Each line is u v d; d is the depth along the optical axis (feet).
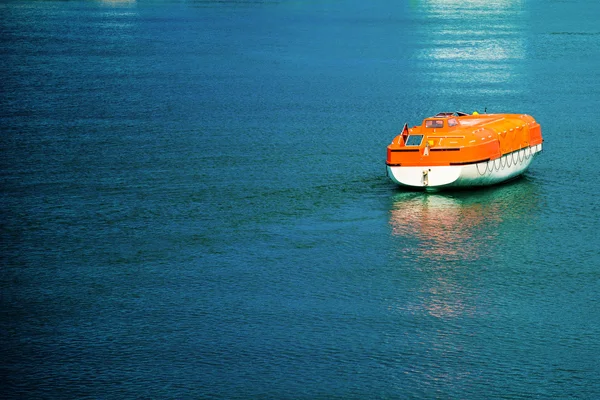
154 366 183.93
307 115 409.08
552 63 560.61
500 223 263.49
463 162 276.41
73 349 191.21
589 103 428.15
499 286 222.28
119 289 221.25
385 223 264.31
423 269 232.94
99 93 471.21
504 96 449.06
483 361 185.06
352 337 195.42
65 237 254.68
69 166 322.14
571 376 179.11
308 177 306.96
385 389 175.42
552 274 228.84
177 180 304.71
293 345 191.83
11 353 189.57
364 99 447.42
